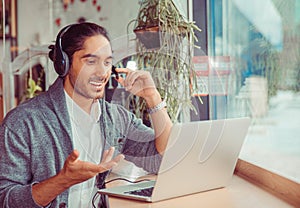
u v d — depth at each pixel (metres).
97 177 1.33
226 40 1.88
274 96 1.39
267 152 1.40
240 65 1.72
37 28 3.27
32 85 3.14
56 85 1.29
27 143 1.25
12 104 3.16
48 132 1.26
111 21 2.89
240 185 1.25
